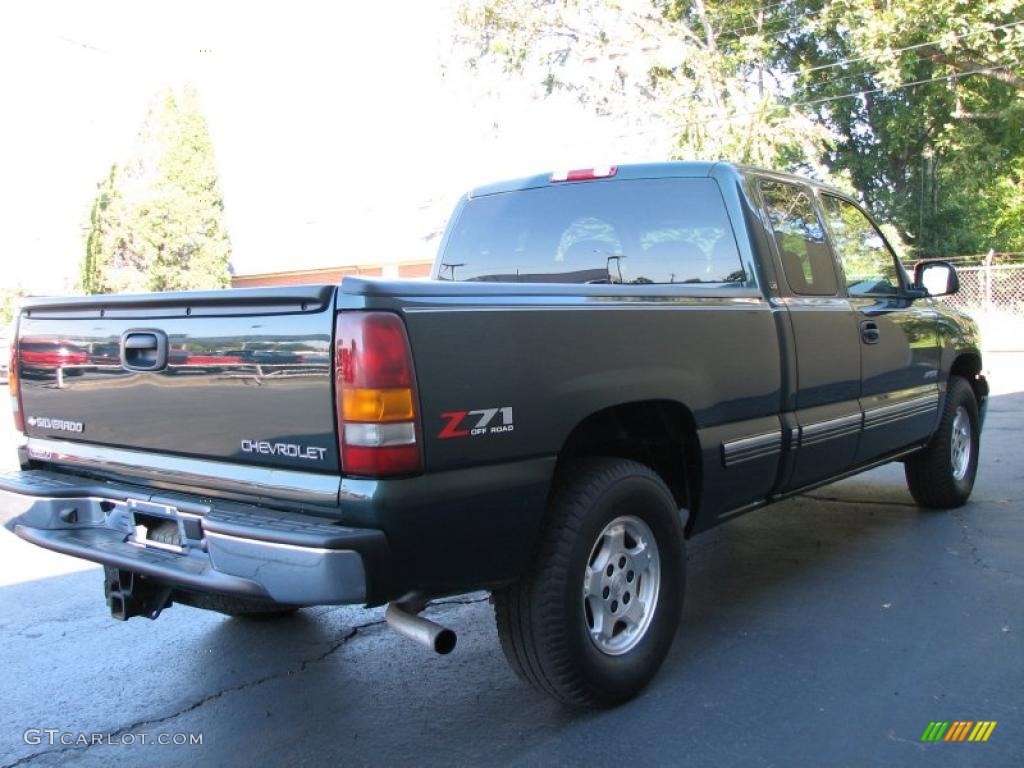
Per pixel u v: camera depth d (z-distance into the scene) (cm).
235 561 282
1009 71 2216
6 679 397
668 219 455
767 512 652
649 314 352
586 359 325
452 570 292
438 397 280
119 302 331
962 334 626
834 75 2489
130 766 321
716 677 375
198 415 314
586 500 326
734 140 2158
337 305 275
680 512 399
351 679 392
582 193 485
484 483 293
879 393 519
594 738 329
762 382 412
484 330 294
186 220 2823
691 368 370
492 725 344
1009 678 366
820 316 458
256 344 294
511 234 510
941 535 573
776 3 2400
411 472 275
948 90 2408
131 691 383
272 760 323
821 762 307
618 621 352
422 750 327
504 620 326
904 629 420
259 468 300
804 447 443
